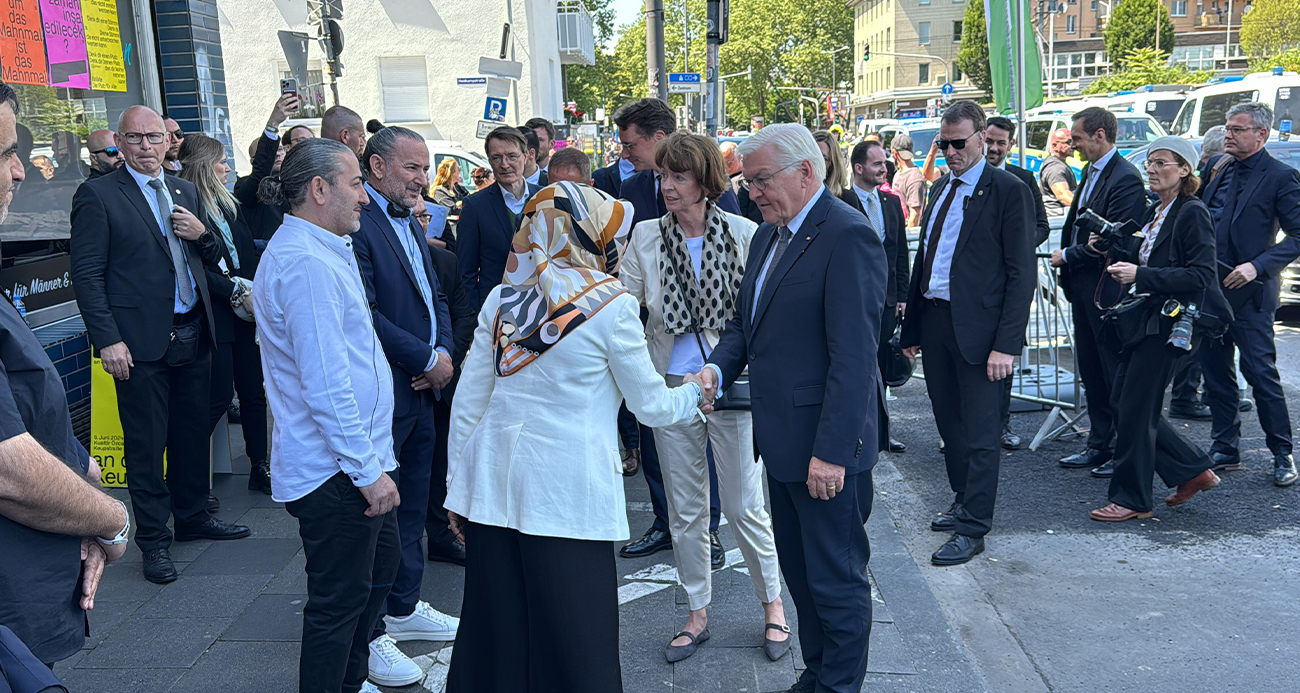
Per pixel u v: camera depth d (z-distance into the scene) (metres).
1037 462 6.12
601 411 2.72
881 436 3.26
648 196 4.51
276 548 4.84
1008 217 4.38
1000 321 4.45
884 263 3.04
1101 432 5.88
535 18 23.17
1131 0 67.44
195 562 4.67
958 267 4.50
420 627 3.87
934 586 4.41
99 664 3.68
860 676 3.16
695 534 3.70
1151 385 4.88
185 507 4.89
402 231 3.79
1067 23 83.81
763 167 2.99
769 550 3.65
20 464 1.77
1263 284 5.46
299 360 2.75
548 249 2.71
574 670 2.68
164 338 4.43
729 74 92.25
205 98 7.71
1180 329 4.71
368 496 2.84
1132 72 46.31
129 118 4.39
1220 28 81.44
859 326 2.95
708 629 3.92
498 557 2.76
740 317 3.48
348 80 21.61
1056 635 3.93
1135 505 5.05
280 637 3.88
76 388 6.32
